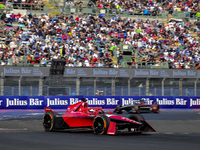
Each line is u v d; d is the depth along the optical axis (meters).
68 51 126.56
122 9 154.88
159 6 162.88
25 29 132.25
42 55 121.38
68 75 108.06
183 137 34.25
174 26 151.88
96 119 36.88
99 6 153.25
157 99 108.75
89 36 135.12
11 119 66.19
